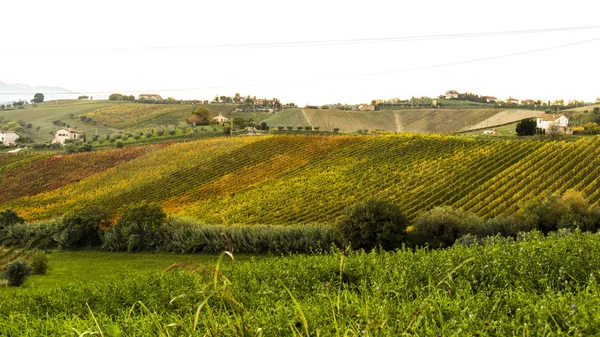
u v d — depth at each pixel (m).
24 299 16.09
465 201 58.31
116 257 48.25
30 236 56.94
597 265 9.06
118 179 89.00
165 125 182.50
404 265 11.54
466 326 5.48
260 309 8.49
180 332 6.07
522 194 57.34
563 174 62.72
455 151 77.56
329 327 5.95
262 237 45.34
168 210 72.50
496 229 42.19
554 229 42.31
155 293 12.63
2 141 137.88
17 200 84.94
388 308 6.55
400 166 74.75
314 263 14.24
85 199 81.94
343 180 72.75
